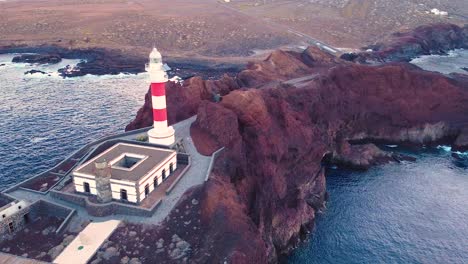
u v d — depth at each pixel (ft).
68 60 636.07
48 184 217.97
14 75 549.95
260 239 185.06
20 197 206.08
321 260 227.20
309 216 256.52
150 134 243.19
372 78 388.78
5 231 184.85
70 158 242.58
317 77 383.04
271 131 273.33
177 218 187.83
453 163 337.52
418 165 332.39
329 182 306.35
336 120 361.30
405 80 391.04
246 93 272.51
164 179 216.74
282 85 347.77
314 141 301.43
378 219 261.65
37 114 408.05
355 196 287.69
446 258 229.25
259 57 652.48
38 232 187.83
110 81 528.63
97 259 167.32
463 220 261.44
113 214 194.08
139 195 193.98
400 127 376.89
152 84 232.12
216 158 233.96
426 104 385.91
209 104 267.18
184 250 171.01
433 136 377.09
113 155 221.05
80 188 203.00
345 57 586.45
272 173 255.91
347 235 247.09
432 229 252.62
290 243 239.50
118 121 391.65
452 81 405.59
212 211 185.68
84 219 190.80
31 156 318.86
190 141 253.85
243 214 191.62
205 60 619.67
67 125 380.58
